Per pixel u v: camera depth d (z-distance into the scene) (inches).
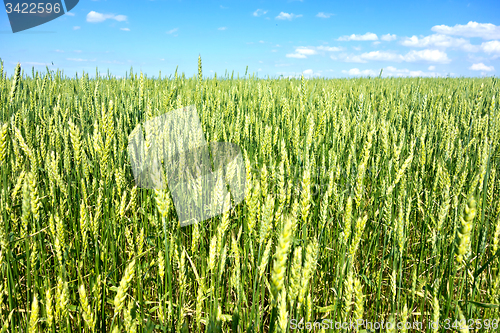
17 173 96.2
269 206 52.7
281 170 63.2
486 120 149.0
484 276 83.1
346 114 199.2
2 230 62.1
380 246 112.3
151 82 282.7
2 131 70.0
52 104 193.3
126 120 143.1
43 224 80.4
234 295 89.1
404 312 50.4
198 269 87.8
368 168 123.6
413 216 108.0
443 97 274.7
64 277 63.0
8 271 63.0
